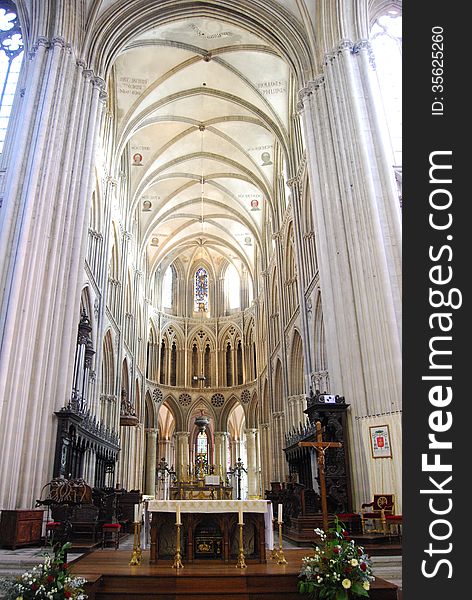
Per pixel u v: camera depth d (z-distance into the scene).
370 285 14.34
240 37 23.70
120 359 27.34
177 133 30.20
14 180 14.92
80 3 18.53
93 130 18.11
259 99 26.38
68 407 14.40
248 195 35.31
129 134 26.52
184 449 39.66
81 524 12.60
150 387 38.97
